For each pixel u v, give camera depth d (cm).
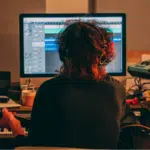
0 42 258
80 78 147
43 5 259
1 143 200
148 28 266
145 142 190
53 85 146
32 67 238
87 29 151
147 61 238
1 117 190
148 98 217
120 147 181
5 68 259
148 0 266
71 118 142
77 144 141
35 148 107
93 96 144
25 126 192
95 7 265
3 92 234
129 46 265
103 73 156
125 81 242
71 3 265
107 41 165
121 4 265
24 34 237
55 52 239
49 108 144
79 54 147
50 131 143
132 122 181
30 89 225
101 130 143
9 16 257
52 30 238
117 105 148
